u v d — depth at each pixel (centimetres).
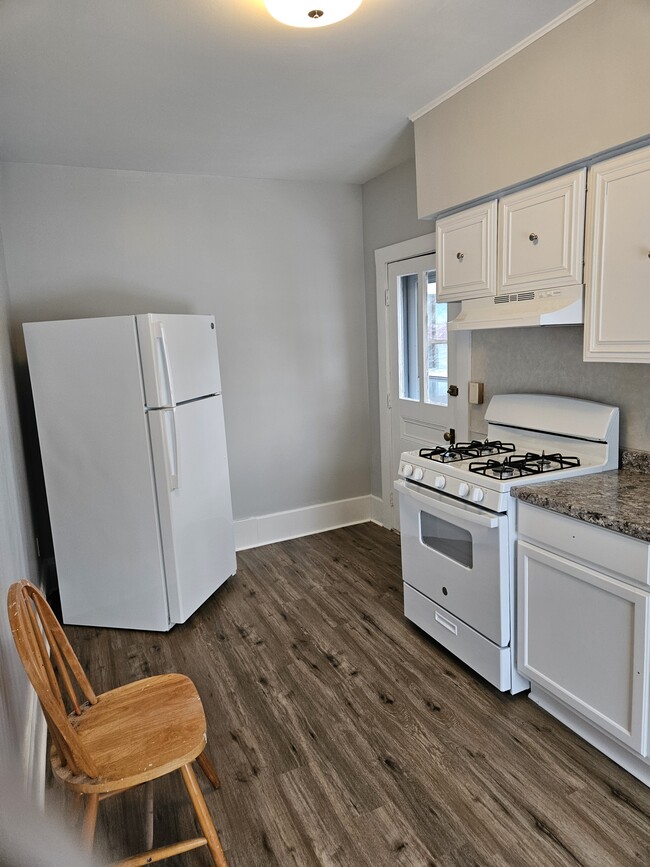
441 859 154
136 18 176
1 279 276
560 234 202
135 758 140
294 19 169
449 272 263
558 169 200
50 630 160
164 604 279
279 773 188
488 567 214
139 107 244
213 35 188
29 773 166
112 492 275
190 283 357
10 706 160
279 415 396
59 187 317
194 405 294
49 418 274
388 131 289
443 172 255
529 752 192
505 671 217
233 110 253
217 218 360
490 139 226
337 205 395
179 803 178
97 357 264
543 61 198
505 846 157
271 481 400
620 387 219
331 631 278
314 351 402
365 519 435
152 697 165
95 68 207
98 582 287
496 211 232
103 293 334
